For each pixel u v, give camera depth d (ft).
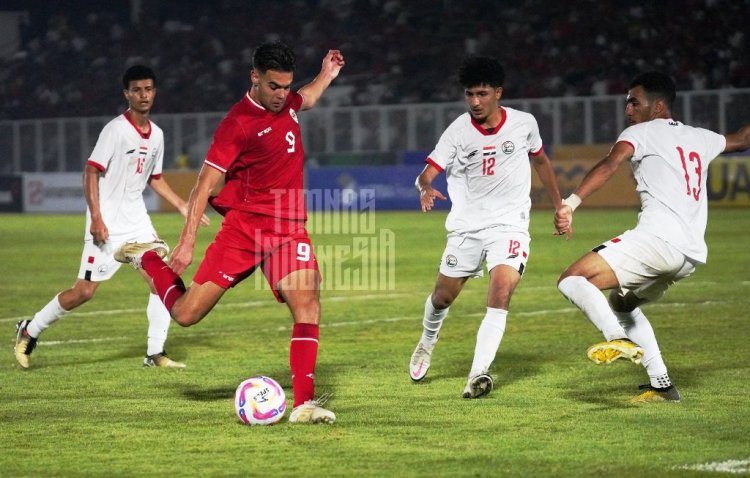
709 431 38.70
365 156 222.48
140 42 284.00
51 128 245.24
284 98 40.70
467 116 48.91
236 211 42.27
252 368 55.42
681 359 55.62
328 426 40.45
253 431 39.70
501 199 48.42
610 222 166.61
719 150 44.86
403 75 256.93
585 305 41.88
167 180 233.14
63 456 36.22
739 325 68.23
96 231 55.01
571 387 48.37
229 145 40.83
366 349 61.62
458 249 49.03
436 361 57.16
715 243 129.39
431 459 35.09
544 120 209.97
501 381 50.29
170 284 44.47
